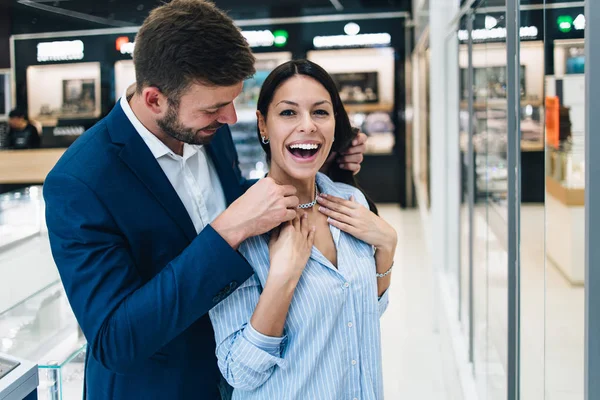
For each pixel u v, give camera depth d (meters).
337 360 1.45
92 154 1.46
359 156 1.90
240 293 1.44
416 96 9.83
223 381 1.69
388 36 9.77
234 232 1.37
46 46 7.86
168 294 1.32
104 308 1.34
